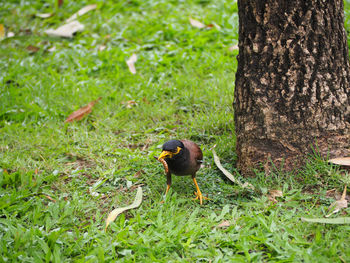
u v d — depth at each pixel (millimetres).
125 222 6480
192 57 12156
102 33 13875
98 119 10055
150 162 8227
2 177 7480
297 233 5844
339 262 5203
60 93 11016
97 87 11125
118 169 8211
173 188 7496
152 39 13195
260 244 5750
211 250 5609
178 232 5941
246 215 6371
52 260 5547
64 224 6438
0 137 9273
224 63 11773
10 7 15789
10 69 11867
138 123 9867
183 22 14023
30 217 6602
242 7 7141
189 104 10438
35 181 7570
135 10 15078
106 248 5809
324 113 7113
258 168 7391
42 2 16156
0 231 6195
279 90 7066
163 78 11445
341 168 7219
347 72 7242
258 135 7293
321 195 6758
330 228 5930
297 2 6738
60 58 12617
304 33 6836
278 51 6953
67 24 14227
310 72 6953
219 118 9484
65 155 8789
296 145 7203
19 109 10289
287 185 6914
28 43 13531
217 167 7941
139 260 5609
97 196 7234
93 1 15789
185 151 6934
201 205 6902
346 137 7250
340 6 6996
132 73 11703
